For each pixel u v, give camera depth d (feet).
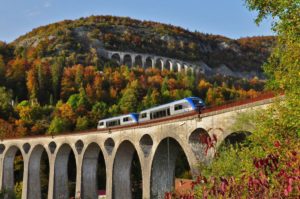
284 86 47.26
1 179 225.76
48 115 343.46
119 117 167.84
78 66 460.55
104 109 341.82
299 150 22.52
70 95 416.05
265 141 46.65
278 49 49.42
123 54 633.61
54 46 563.07
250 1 49.90
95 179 168.14
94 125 311.27
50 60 492.13
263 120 49.70
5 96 369.91
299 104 42.32
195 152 93.40
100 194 215.10
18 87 427.33
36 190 208.03
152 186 115.65
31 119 326.03
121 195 143.95
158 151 113.80
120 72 481.46
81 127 296.30
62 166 188.96
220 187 22.54
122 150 142.31
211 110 88.38
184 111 117.29
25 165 209.05
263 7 48.88
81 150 171.73
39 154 210.79
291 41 45.19
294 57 45.37
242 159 50.34
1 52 539.29
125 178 145.28
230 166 56.44
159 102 360.69
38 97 414.82
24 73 443.32
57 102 392.27
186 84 448.65
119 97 402.11
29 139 207.10
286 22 45.29
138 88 407.23
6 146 227.40
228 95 416.87
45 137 194.80
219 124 83.41
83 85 429.38
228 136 82.28
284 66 49.14
